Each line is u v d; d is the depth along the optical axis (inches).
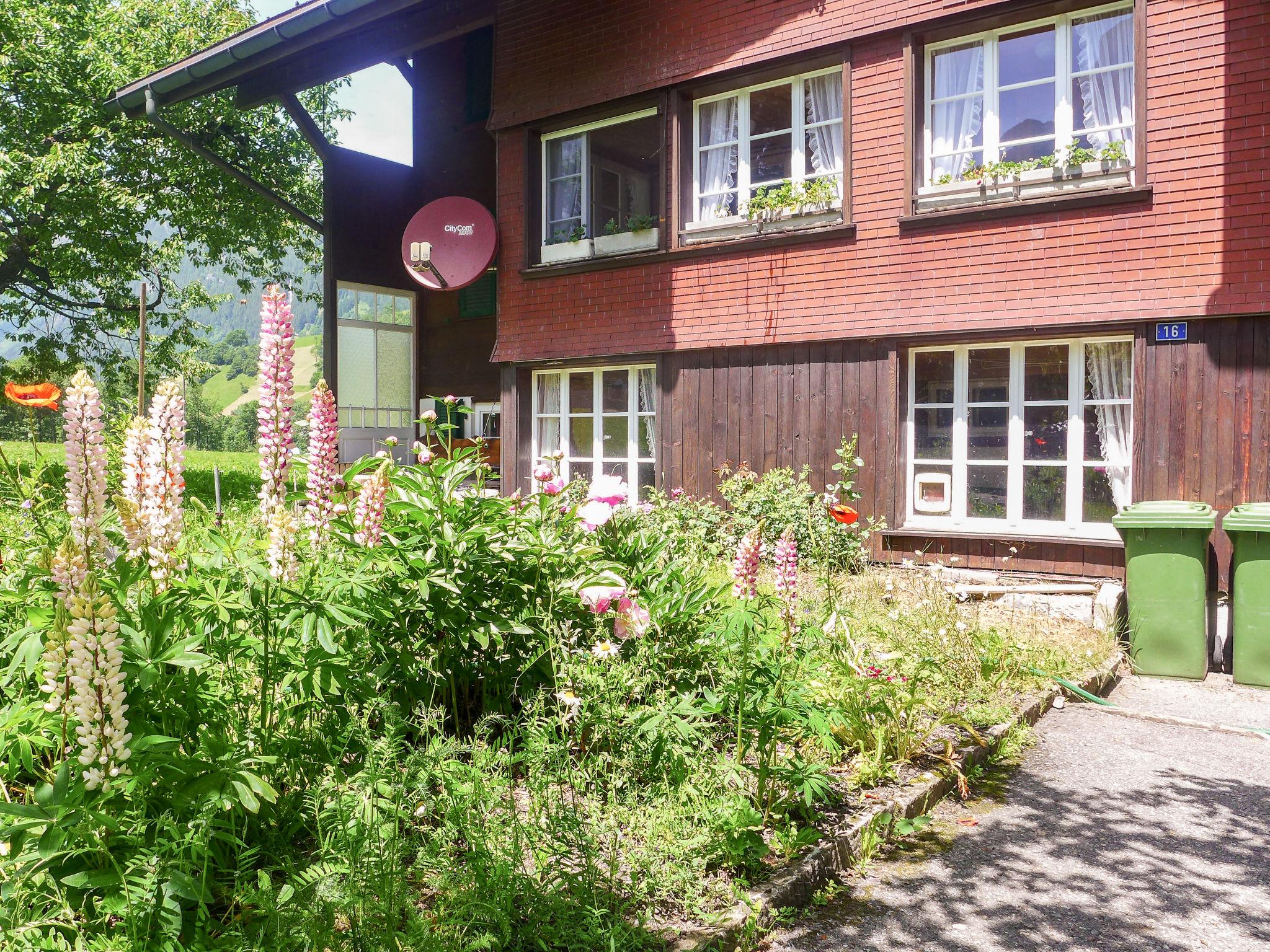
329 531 116.3
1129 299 301.1
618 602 134.0
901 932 109.3
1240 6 284.0
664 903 104.3
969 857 130.6
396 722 102.9
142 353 309.9
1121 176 307.4
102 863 80.4
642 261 414.3
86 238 796.6
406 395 595.2
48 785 77.1
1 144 759.7
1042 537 314.2
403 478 131.5
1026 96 327.6
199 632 95.9
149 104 500.1
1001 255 325.1
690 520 348.5
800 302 370.3
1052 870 127.3
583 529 147.3
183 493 102.3
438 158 581.3
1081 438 316.2
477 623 126.6
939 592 248.1
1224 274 285.6
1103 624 251.4
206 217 874.8
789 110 382.6
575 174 446.9
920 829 140.3
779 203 374.9
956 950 105.5
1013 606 278.2
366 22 443.2
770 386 378.9
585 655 132.9
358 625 109.4
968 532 328.8
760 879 112.3
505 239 462.9
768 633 136.6
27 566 108.6
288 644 104.0
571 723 124.3
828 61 367.9
